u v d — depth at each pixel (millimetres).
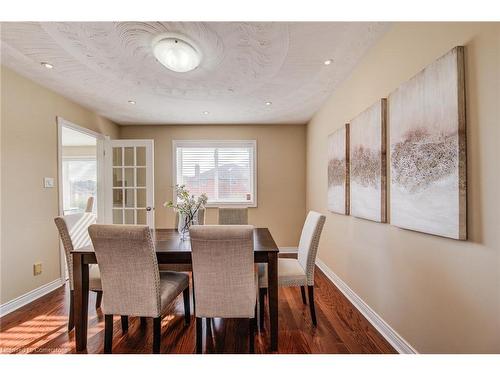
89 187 6766
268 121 4438
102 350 1801
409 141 1588
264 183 4641
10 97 2438
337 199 2881
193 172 4648
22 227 2537
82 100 3320
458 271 1282
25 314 2330
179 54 1982
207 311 1680
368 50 2164
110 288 1678
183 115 4043
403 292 1721
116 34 1893
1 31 1854
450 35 1321
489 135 1124
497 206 1096
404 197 1644
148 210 4023
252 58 2252
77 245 2334
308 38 1969
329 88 2980
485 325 1149
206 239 1575
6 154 2385
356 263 2459
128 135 4598
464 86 1226
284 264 2338
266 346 1836
